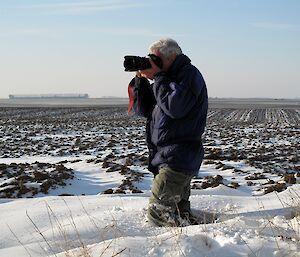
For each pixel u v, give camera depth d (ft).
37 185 36.86
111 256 11.21
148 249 11.52
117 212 17.38
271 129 111.65
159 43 15.97
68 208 18.74
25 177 39.34
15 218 17.51
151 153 17.03
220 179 39.83
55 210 18.48
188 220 16.02
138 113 17.26
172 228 13.98
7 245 14.65
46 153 66.90
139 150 66.80
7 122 137.18
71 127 117.29
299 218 14.94
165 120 16.07
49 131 105.19
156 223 15.76
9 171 43.62
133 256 11.18
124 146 73.67
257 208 19.01
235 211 18.38
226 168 46.60
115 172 44.42
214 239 11.85
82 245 12.18
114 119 159.53
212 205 19.80
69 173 42.68
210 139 83.56
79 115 185.68
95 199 20.61
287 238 12.23
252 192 34.45
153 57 15.89
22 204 19.95
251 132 101.40
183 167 16.08
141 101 17.10
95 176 43.37
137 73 17.31
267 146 71.36
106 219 16.24
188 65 15.90
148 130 17.02
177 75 15.75
